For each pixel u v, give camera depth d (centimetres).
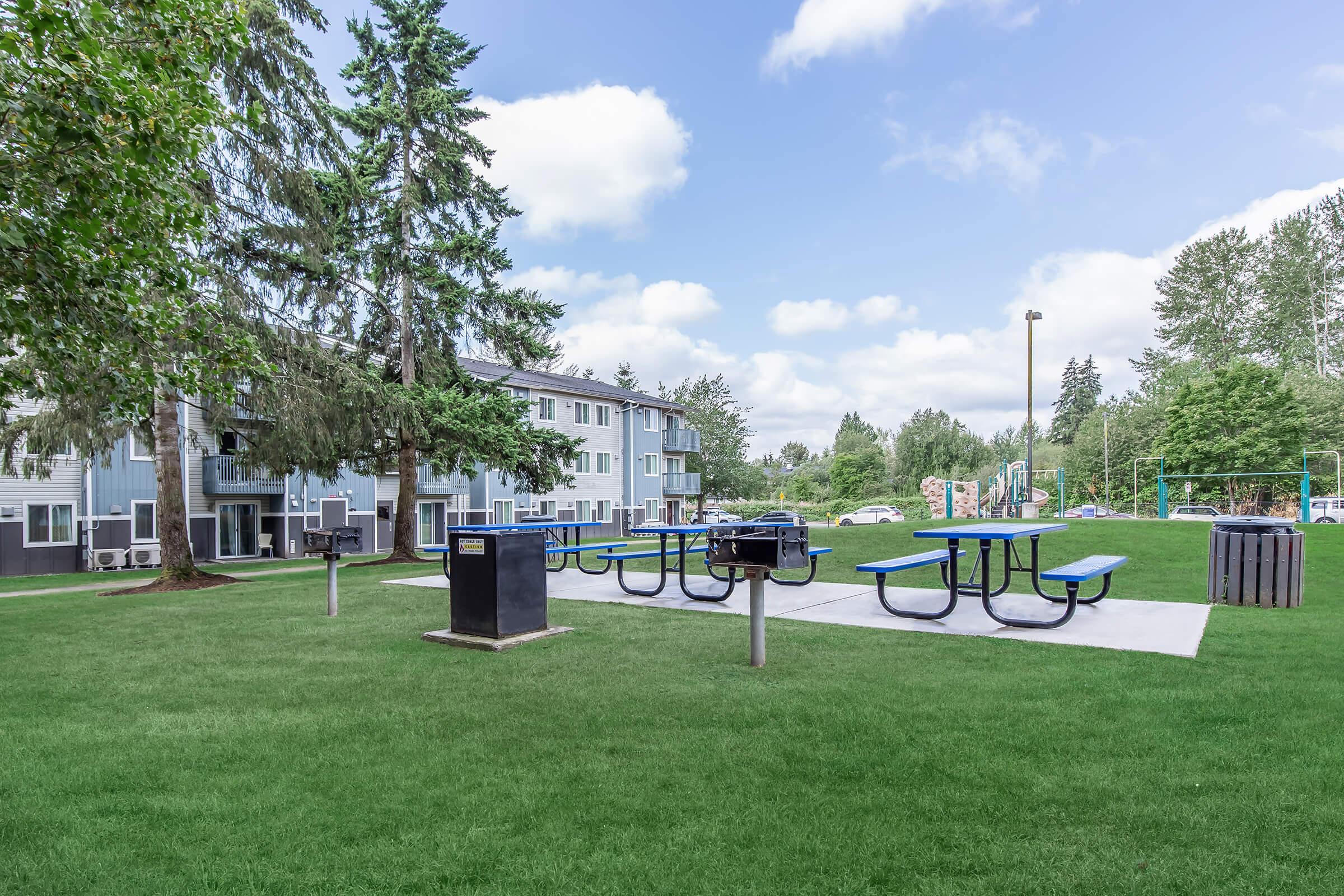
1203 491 4266
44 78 491
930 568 1275
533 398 3881
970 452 7375
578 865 282
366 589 1155
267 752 411
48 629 843
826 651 638
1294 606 848
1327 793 334
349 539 905
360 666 610
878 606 887
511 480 3875
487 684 544
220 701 515
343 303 1828
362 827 318
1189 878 266
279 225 1555
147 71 546
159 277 648
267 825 321
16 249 511
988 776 359
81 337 579
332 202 1803
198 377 736
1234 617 777
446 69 2008
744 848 294
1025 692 500
